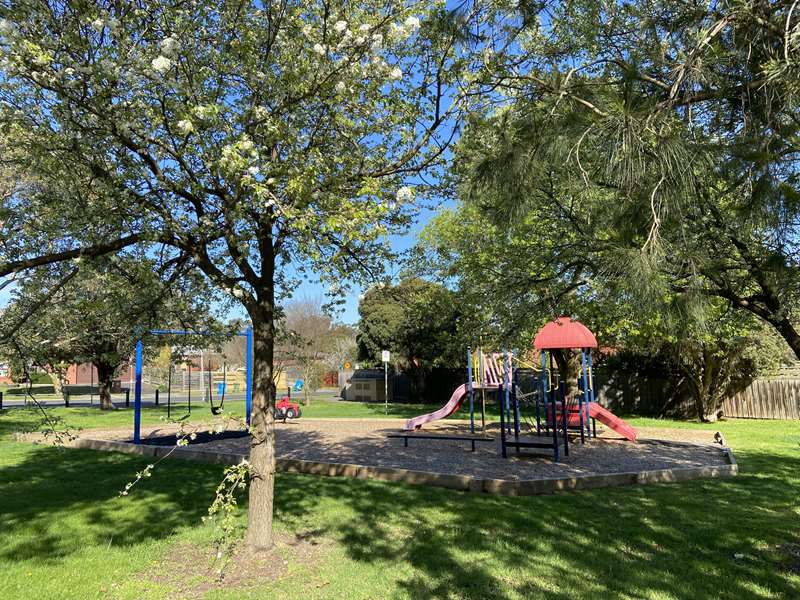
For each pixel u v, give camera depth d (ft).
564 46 14.24
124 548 15.37
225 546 12.84
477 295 26.63
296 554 14.67
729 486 22.33
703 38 9.08
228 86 15.07
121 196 13.29
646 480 23.40
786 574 12.91
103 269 13.80
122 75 11.95
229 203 12.91
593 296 14.32
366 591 12.26
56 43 11.12
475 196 12.35
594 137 9.36
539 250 19.66
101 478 25.04
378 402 90.94
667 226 9.13
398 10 12.89
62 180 13.85
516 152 10.48
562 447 34.14
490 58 12.69
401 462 28.91
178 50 12.19
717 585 12.33
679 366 52.70
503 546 15.05
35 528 17.26
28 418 54.60
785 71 8.27
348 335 114.42
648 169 8.92
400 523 17.34
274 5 13.85
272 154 14.24
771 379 53.21
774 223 9.05
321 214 11.88
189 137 12.95
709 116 10.70
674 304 9.20
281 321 19.33
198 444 35.55
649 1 11.56
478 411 68.49
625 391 61.62
